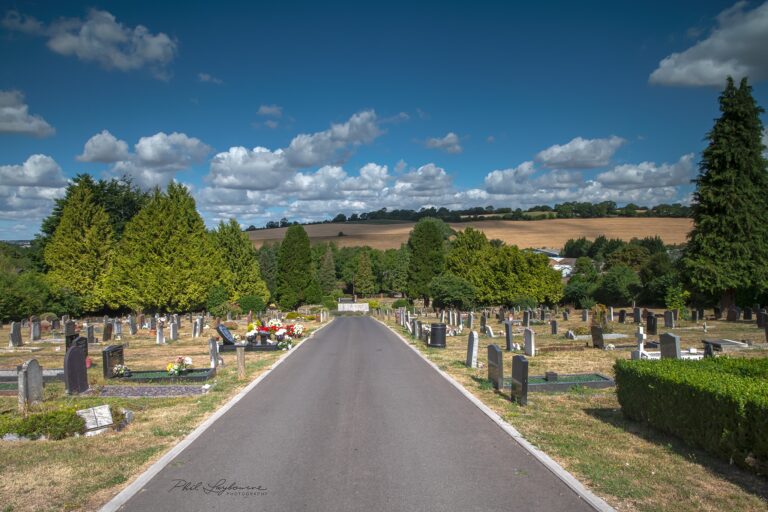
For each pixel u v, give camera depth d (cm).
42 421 866
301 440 831
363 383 1345
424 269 7212
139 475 686
